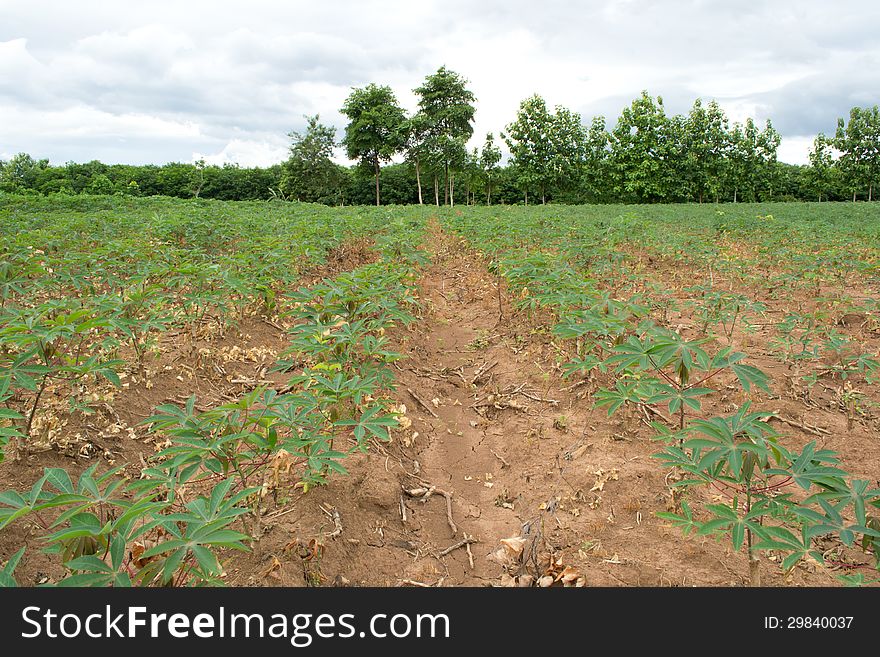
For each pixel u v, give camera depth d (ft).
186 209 54.85
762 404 16.17
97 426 13.67
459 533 12.14
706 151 167.94
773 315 24.91
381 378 14.76
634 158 166.81
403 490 13.37
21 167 189.98
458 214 64.13
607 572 10.29
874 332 22.27
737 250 42.39
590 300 17.83
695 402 10.43
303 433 10.52
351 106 179.63
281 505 11.56
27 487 11.32
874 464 13.62
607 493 12.48
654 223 57.93
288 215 53.98
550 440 15.11
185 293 23.35
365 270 18.88
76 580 6.27
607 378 17.58
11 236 27.58
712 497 12.23
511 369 20.15
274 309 23.17
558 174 167.94
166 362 17.51
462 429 16.97
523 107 166.40
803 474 7.90
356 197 223.92
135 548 8.89
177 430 9.28
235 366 18.66
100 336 17.58
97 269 21.36
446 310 29.09
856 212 76.54
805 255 30.63
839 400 16.71
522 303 22.80
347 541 11.09
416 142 175.94
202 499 7.64
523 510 12.76
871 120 175.11
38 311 13.08
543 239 38.06
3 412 9.49
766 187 181.68
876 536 7.36
